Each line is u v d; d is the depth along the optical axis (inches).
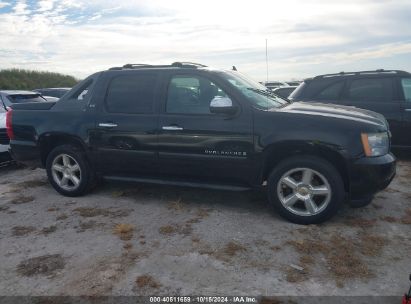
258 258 133.9
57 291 117.5
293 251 138.0
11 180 251.1
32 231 163.2
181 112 177.0
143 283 119.9
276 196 163.2
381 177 152.1
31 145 211.9
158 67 189.9
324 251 137.4
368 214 171.5
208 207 185.6
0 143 272.4
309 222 159.6
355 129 152.0
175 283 119.9
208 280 121.1
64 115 203.0
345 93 272.1
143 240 150.6
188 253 138.6
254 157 163.3
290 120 158.7
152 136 180.4
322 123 155.1
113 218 175.0
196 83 177.5
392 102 260.5
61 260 136.7
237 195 202.1
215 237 151.3
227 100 162.6
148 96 185.5
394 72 263.6
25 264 134.6
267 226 160.7
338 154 152.9
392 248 139.2
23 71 1590.8
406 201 187.6
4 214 184.7
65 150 203.0
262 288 116.1
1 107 324.2
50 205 195.9
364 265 127.7
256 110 164.4
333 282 118.4
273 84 756.6
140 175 193.3
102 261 134.7
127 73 193.0
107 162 195.3
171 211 181.6
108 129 190.2
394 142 264.7
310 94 281.4
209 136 169.0
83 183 202.8
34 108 214.4
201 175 177.6
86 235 157.2
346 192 163.3
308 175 157.5
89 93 200.1
